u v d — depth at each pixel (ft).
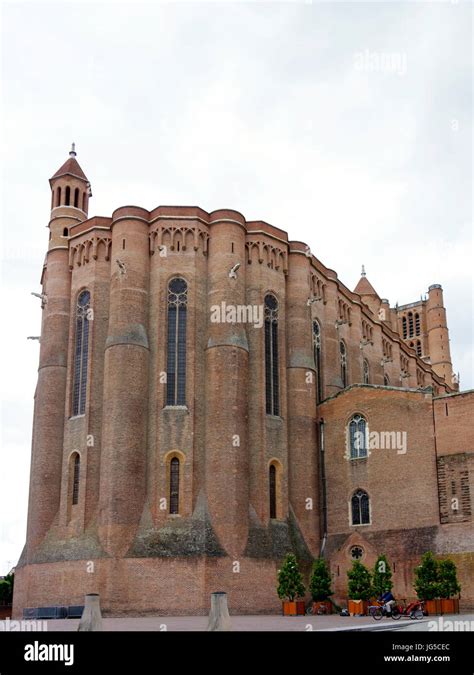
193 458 163.32
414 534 160.86
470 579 149.89
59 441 177.06
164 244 177.47
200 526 156.76
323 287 212.02
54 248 192.65
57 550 162.20
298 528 174.81
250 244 185.98
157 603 148.87
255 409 173.78
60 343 184.34
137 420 163.94
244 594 152.97
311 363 188.85
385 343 261.65
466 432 160.04
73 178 201.16
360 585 143.64
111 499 156.56
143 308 173.78
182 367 170.81
